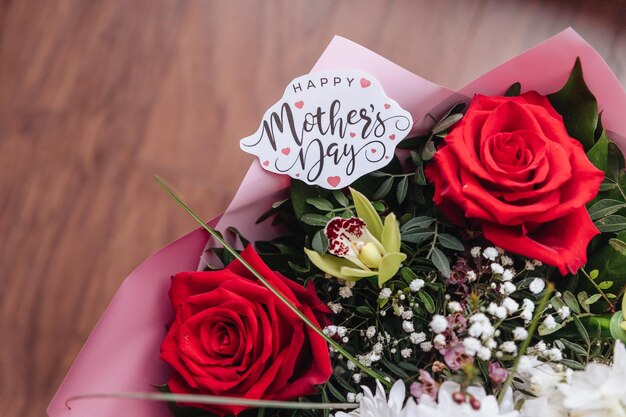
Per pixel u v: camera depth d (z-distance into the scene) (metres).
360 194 0.42
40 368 0.54
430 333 0.44
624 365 0.37
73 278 0.55
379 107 0.44
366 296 0.45
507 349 0.40
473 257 0.44
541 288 0.42
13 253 0.56
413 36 0.56
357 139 0.44
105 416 0.45
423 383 0.39
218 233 0.42
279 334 0.42
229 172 0.56
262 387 0.41
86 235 0.56
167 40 0.58
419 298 0.43
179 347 0.42
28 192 0.57
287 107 0.44
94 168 0.57
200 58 0.58
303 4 0.58
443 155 0.42
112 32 0.59
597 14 0.55
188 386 0.43
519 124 0.43
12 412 0.53
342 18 0.57
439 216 0.44
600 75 0.45
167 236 0.56
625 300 0.42
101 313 0.55
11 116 0.58
